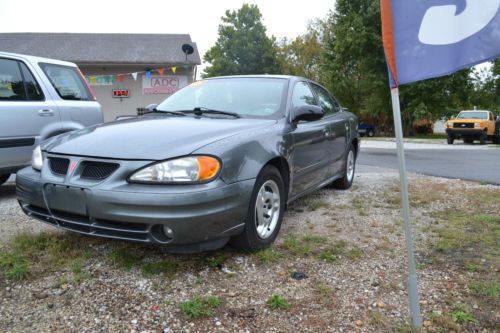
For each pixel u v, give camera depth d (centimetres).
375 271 298
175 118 359
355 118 603
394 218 427
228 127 325
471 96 3272
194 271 291
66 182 279
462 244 350
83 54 2022
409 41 218
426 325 232
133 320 233
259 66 3922
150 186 261
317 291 268
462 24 204
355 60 3042
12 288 265
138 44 2180
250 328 228
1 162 479
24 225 390
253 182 299
